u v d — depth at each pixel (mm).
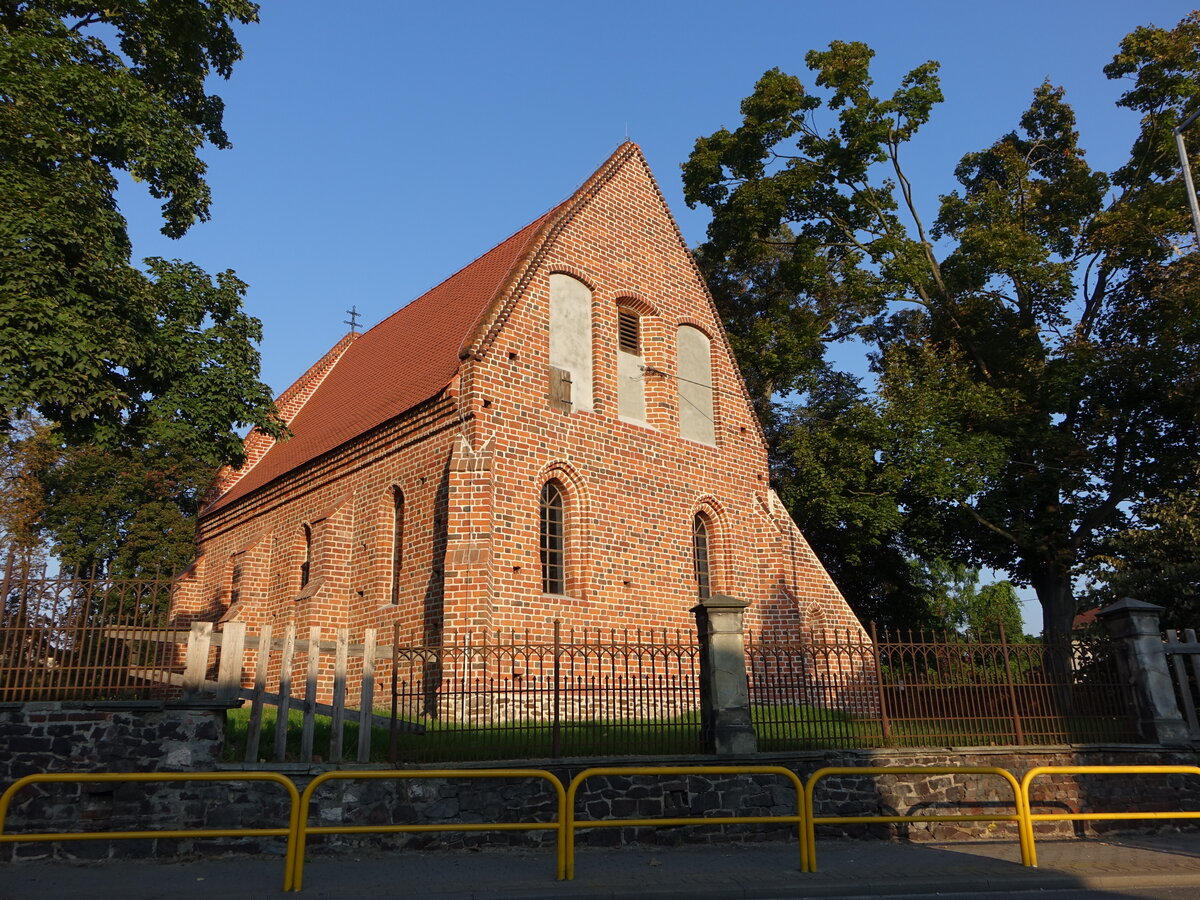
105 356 15117
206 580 31859
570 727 12844
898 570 35812
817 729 13742
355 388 29500
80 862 10516
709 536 25281
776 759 12727
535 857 11000
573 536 21562
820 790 12828
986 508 27047
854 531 28609
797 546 25922
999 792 13516
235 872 10031
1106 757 14062
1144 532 21875
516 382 20969
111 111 17094
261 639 12055
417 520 21125
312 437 28516
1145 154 28500
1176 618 20516
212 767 11266
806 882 9617
